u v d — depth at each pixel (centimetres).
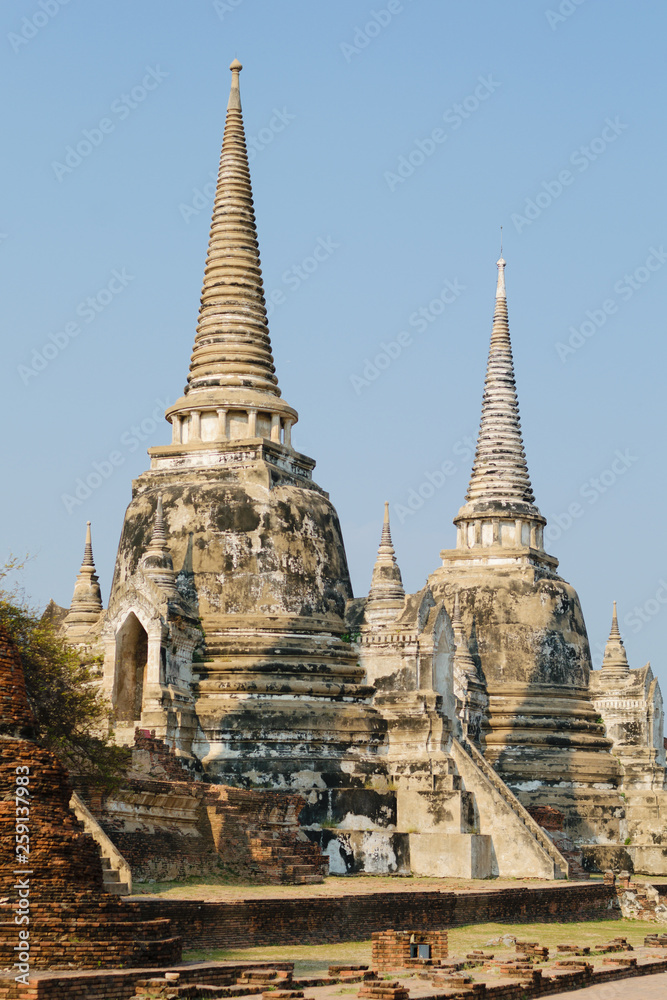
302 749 6456
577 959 4481
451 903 5356
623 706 8631
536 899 5928
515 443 9225
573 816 8250
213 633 6612
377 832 6397
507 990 3762
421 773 6506
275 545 6738
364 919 4869
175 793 5094
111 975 3231
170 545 6762
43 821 3491
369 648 6806
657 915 6450
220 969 3581
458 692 7850
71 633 7544
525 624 8594
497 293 9569
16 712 3634
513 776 8325
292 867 5375
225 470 6931
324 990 3597
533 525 9081
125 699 6438
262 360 7319
